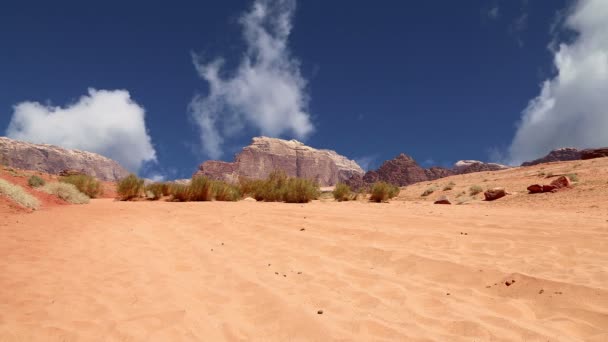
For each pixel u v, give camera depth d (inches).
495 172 1918.1
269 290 169.0
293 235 296.2
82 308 148.8
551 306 149.6
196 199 703.1
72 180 836.6
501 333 125.3
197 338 123.3
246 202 668.1
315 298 159.9
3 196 434.3
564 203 587.8
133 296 162.6
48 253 240.1
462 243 253.3
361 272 199.8
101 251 249.1
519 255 220.5
